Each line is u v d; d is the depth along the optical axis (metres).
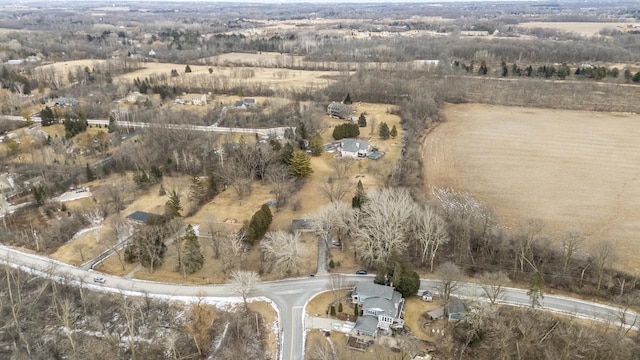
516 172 153.38
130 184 141.75
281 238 102.00
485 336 81.75
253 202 130.50
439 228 98.75
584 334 79.44
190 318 91.00
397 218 100.62
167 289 98.25
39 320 92.44
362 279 99.19
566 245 104.31
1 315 91.88
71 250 111.75
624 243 110.94
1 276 102.31
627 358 75.19
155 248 103.81
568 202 132.75
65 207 129.75
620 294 91.69
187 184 141.75
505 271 99.88
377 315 86.69
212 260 106.88
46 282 97.69
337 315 89.75
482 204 130.88
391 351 81.25
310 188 137.00
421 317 88.62
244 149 145.50
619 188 141.25
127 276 102.44
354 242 105.56
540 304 89.69
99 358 83.88
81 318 92.69
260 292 96.50
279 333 86.06
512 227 118.56
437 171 154.12
